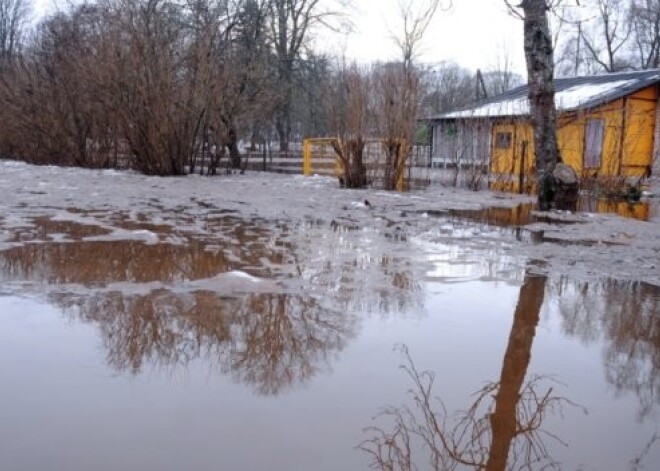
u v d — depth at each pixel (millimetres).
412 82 14789
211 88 17438
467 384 3477
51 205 10336
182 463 2598
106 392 3250
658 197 15922
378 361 3768
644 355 3992
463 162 17219
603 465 2695
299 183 15828
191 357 3760
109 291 5039
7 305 4605
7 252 6398
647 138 22031
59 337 4008
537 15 11602
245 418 3012
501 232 8688
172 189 13680
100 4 21984
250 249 6945
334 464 2629
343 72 16500
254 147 29266
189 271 5797
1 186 13000
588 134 18844
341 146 14945
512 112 17656
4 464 2559
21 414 2986
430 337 4203
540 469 2658
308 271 5957
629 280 5879
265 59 24484
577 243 7848
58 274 5535
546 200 11625
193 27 20141
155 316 4457
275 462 2627
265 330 4246
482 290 5418
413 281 5676
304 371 3594
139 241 7242
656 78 21047
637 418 3139
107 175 16797
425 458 2705
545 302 5090
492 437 2916
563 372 3691
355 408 3148
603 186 15445
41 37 25969
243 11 24531
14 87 21000
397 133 14664
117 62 16938
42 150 20500
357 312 4703
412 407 3176
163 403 3145
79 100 19094
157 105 16844
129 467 2559
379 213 10461
